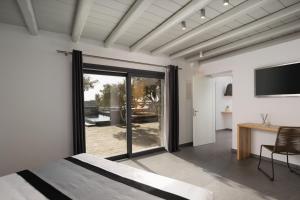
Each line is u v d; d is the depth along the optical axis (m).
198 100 4.79
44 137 2.87
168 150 4.23
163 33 3.05
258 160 3.54
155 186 1.32
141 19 2.54
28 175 1.53
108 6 2.22
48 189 1.30
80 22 2.37
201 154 4.00
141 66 3.95
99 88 3.93
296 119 3.05
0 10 2.24
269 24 2.72
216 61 4.46
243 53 3.84
